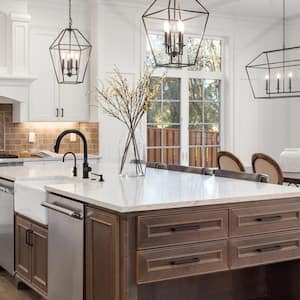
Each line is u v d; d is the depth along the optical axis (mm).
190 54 7992
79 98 7223
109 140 7211
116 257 2877
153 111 7734
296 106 8523
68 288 3443
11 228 4500
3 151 7098
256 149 8484
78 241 3291
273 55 8547
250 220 3199
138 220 2850
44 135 7320
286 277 3590
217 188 3539
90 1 7211
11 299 4160
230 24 8164
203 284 3465
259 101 8477
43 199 3795
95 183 3867
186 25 7785
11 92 6711
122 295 2854
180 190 3436
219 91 8312
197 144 8133
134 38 7406
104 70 7188
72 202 3367
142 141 4379
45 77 6996
